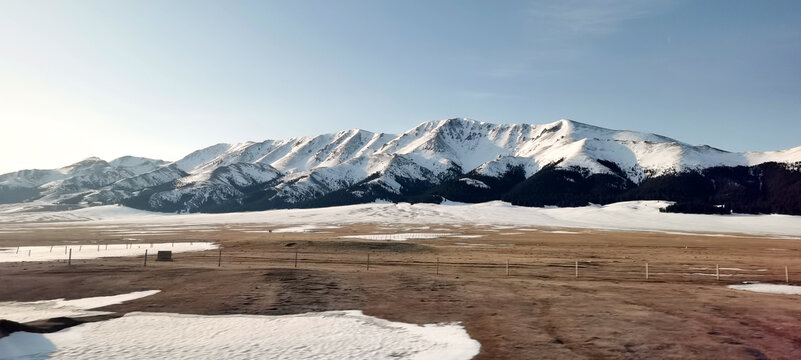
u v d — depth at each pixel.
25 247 78.88
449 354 16.88
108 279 36.16
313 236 100.06
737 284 35.28
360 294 29.34
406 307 25.61
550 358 16.31
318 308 25.42
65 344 18.27
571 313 23.75
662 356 16.45
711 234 128.38
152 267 43.69
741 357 16.30
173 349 17.56
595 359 16.16
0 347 17.17
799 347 17.47
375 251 64.62
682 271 43.16
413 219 182.00
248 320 22.77
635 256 59.03
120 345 18.16
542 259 53.59
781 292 31.22
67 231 133.12
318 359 16.33
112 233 120.25
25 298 30.11
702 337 18.92
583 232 126.62
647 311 24.12
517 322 21.89
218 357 16.59
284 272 36.59
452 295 29.03
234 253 63.38
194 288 31.67
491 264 48.09
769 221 186.12
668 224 180.00
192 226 161.62
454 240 87.94
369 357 16.59
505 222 175.25
